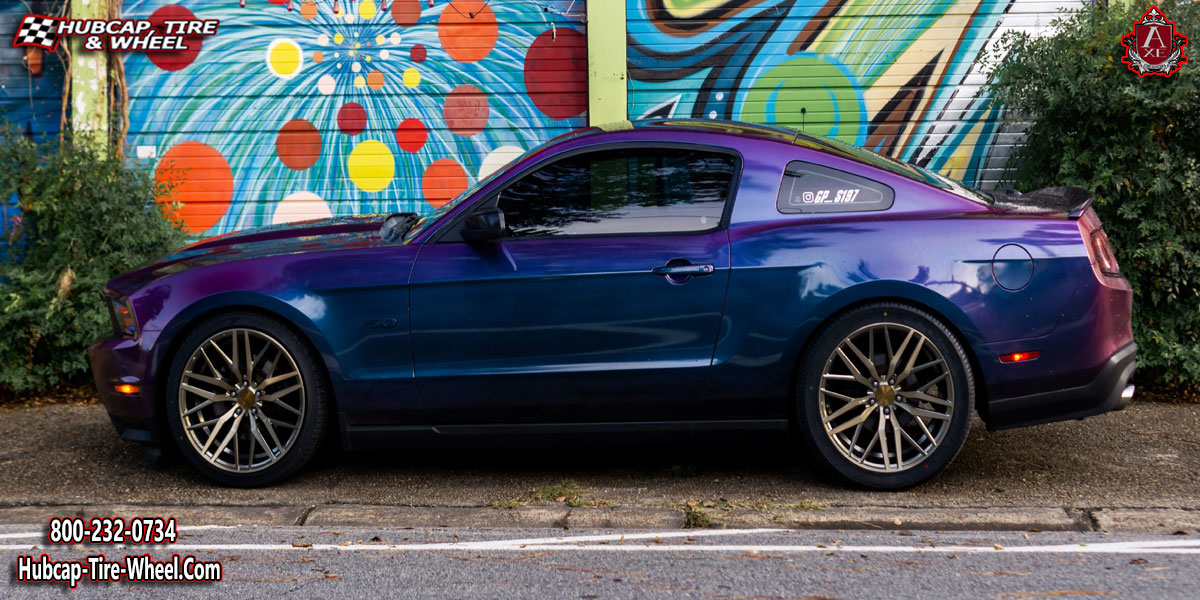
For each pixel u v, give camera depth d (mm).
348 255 4523
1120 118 6324
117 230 6906
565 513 4133
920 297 4227
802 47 7867
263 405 4582
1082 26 6617
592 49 7828
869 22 7828
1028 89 6754
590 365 4383
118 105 7934
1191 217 6254
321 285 4453
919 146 7879
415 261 4457
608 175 4500
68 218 6777
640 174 4496
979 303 4227
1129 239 6328
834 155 4508
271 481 4562
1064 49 6598
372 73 7988
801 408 4359
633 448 5250
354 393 4469
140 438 4637
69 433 5684
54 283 6730
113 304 4730
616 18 7809
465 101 8008
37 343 6719
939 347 4258
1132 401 6141
